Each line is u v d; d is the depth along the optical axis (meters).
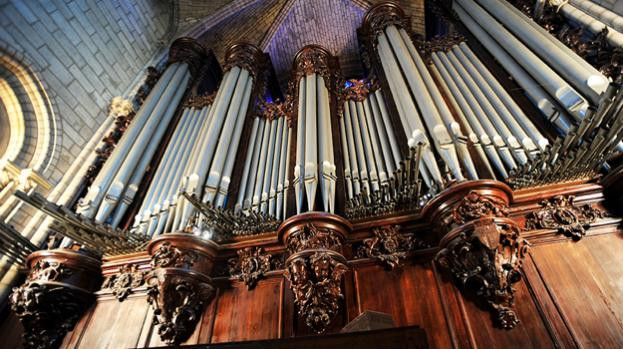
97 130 6.90
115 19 7.83
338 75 7.29
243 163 5.46
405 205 3.83
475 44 6.49
